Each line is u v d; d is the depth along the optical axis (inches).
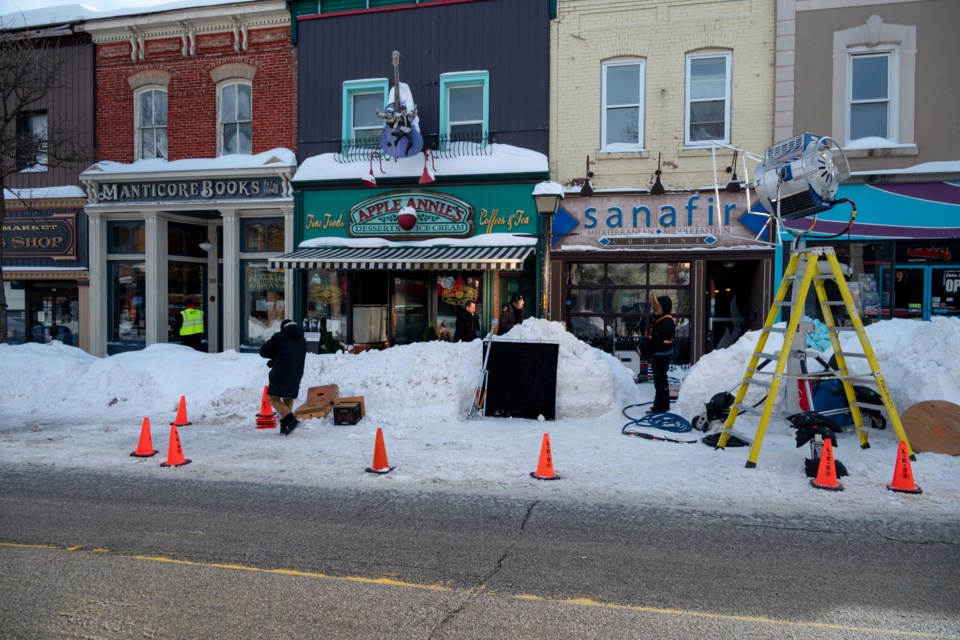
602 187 584.1
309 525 226.4
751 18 555.8
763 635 151.8
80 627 154.6
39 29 687.7
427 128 618.2
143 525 226.2
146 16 661.3
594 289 597.0
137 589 175.6
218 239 739.4
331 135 640.4
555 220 589.6
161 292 682.8
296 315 651.5
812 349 365.4
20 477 288.2
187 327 660.7
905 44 529.0
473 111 618.5
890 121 538.3
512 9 597.9
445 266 576.1
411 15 619.2
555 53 593.0
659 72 573.6
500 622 157.5
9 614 161.2
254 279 673.6
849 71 545.0
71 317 717.9
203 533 218.5
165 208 668.1
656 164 575.2
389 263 559.5
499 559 196.7
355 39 631.2
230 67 659.4
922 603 168.6
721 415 355.3
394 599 169.8
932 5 524.1
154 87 683.4
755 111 557.9
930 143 528.1
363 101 642.8
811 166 314.2
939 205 525.7
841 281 300.4
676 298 584.1
